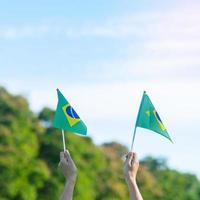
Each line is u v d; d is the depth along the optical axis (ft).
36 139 198.80
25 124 198.49
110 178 208.74
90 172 204.85
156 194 226.79
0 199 183.21
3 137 191.11
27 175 188.03
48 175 191.11
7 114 197.88
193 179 253.44
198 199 249.34
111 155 217.15
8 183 183.93
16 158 187.42
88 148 208.44
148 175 226.17
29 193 186.09
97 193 204.95
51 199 190.29
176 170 253.65
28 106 204.44
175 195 241.55
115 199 205.05
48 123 205.46
